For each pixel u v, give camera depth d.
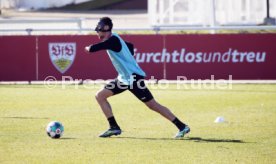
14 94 61.06
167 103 54.69
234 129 41.06
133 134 39.25
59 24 122.81
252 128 41.44
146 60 70.62
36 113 48.62
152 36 70.38
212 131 40.34
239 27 70.19
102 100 37.91
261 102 55.03
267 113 48.41
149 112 48.94
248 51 70.31
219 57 70.38
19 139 37.38
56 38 70.88
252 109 50.72
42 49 71.06
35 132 39.88
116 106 52.41
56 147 34.97
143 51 70.56
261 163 31.22
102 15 151.12
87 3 168.25
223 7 104.62
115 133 38.12
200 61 70.56
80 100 56.50
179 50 70.44
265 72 70.31
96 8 169.00
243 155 32.97
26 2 169.62
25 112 49.09
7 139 37.38
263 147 35.09
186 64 70.62
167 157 32.41
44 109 50.88
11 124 43.03
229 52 70.38
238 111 49.62
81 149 34.41
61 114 48.06
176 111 49.81
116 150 34.19
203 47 70.31
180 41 70.44
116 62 37.19
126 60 37.09
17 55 71.25
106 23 36.59
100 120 45.03
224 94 61.03
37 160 31.69
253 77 70.38
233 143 36.25
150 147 35.03
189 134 39.28
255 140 37.16
